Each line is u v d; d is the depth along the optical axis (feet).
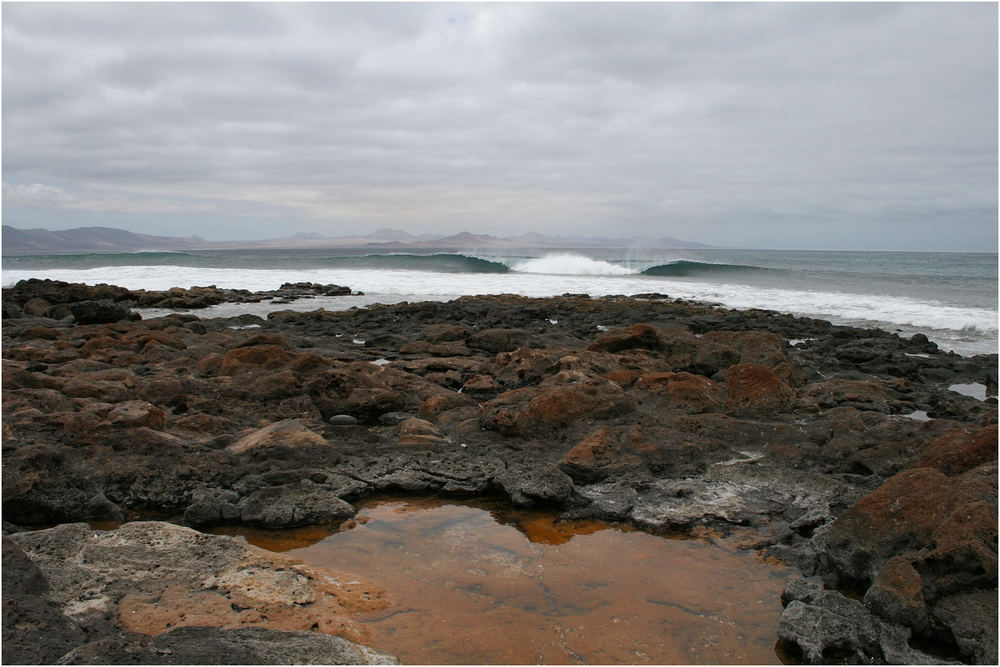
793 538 19.53
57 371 35.47
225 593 15.10
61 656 11.78
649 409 30.89
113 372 33.27
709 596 16.35
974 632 13.80
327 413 31.32
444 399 31.71
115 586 15.10
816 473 22.91
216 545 17.21
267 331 58.80
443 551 18.58
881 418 28.27
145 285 120.47
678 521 20.18
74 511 20.58
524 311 72.90
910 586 14.74
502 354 41.60
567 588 16.60
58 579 15.05
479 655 13.70
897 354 49.29
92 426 24.30
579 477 23.43
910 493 17.21
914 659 13.43
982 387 42.01
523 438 27.45
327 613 14.83
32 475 20.90
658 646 14.23
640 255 262.67
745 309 82.69
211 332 53.42
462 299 91.56
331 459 24.49
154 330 52.26
